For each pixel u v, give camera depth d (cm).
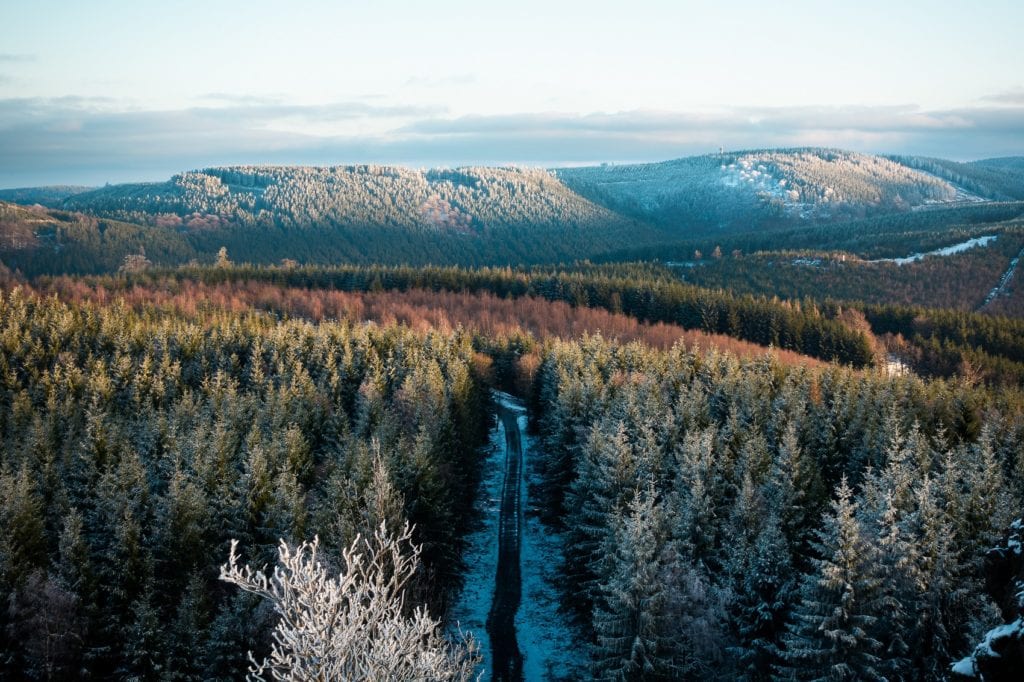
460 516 6569
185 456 6166
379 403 8181
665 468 5856
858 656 3619
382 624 2027
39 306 12788
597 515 5256
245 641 4269
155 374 9862
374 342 11406
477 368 10538
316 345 10956
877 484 4997
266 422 7706
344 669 1961
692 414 7019
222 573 1878
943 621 3759
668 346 13750
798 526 4878
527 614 5772
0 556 4350
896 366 14038
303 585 1900
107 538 5059
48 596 4309
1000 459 6575
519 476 8862
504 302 17562
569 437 7200
